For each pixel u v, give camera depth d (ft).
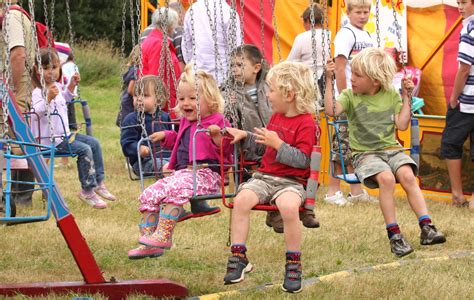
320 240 24.81
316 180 17.16
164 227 17.97
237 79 20.83
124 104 33.60
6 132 16.51
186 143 18.86
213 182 18.24
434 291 19.01
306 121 17.52
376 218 28.73
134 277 20.62
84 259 18.45
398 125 20.03
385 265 21.70
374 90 20.35
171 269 21.54
